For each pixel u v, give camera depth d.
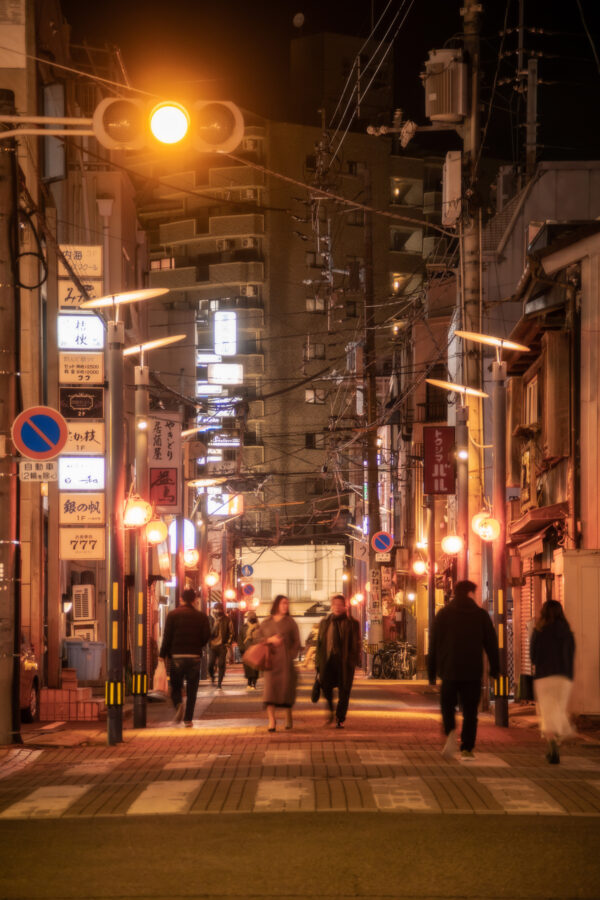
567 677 16.52
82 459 29.08
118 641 20.94
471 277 31.11
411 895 8.52
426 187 119.81
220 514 70.31
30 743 20.44
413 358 61.72
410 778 14.22
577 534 25.95
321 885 8.83
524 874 9.15
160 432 41.03
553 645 16.61
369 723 24.88
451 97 31.20
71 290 29.08
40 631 27.97
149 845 10.40
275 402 114.06
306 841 10.44
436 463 39.50
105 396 29.28
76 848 10.36
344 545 109.81
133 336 45.69
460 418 31.69
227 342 114.31
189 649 24.27
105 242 42.44
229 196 114.94
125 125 13.12
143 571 25.59
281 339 114.38
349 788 13.41
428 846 10.19
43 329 30.50
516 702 33.00
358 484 89.69
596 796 12.95
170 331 68.25
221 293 114.88
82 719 26.33
